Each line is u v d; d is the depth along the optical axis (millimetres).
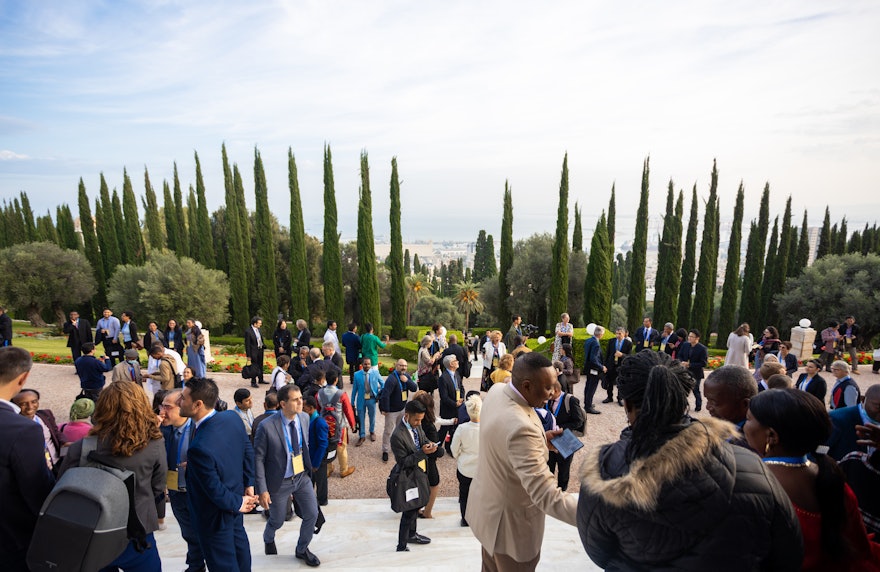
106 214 46594
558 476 6789
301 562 4953
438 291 85375
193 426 4531
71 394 13031
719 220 37656
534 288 41438
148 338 14430
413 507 5344
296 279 40031
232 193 40312
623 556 1386
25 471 2633
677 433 1283
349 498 7984
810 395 1761
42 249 41375
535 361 2146
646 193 37625
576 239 42188
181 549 5434
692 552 1195
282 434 4988
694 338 10641
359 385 10195
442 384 9305
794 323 38812
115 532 2730
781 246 41156
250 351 13711
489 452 2223
